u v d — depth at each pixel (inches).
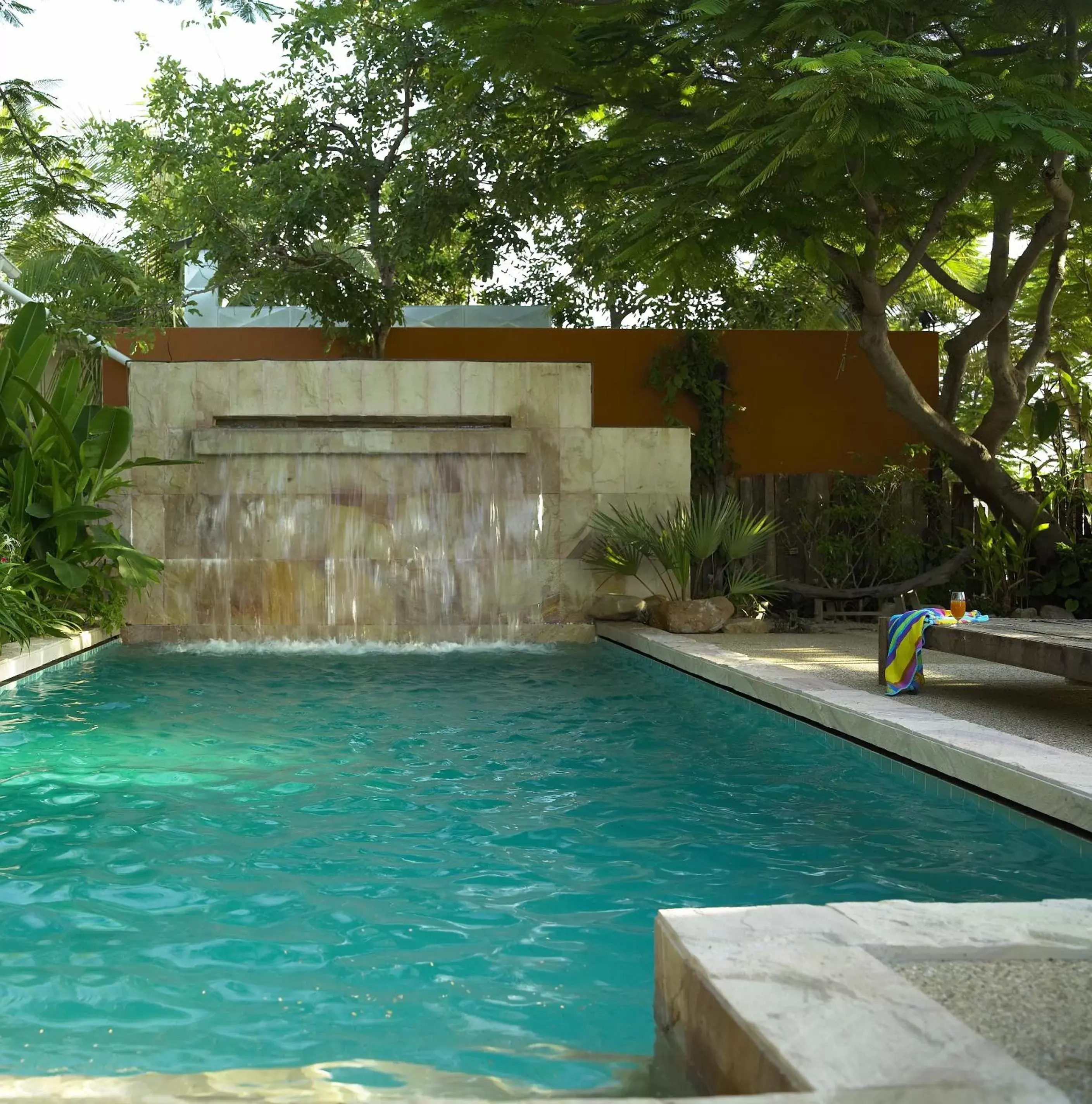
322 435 494.9
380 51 658.8
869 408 610.2
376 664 422.0
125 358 556.7
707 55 442.9
